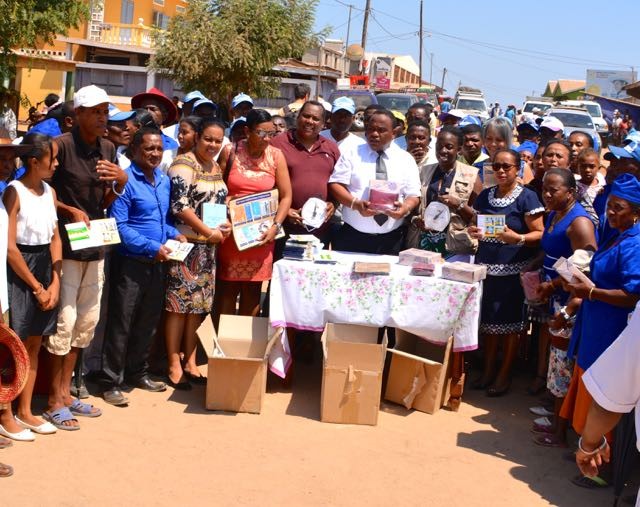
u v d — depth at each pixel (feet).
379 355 18.58
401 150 21.93
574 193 18.45
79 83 112.37
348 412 18.43
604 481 15.99
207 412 18.74
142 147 18.67
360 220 21.99
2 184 18.15
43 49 115.24
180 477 15.20
